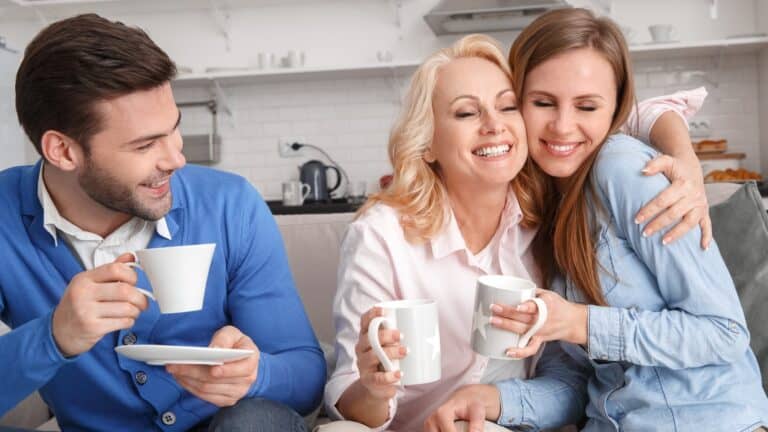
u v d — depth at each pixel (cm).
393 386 108
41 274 123
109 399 126
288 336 130
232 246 132
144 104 107
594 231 128
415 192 139
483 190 134
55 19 459
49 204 121
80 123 107
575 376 140
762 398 120
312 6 448
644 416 120
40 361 97
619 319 116
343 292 137
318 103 451
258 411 105
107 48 105
